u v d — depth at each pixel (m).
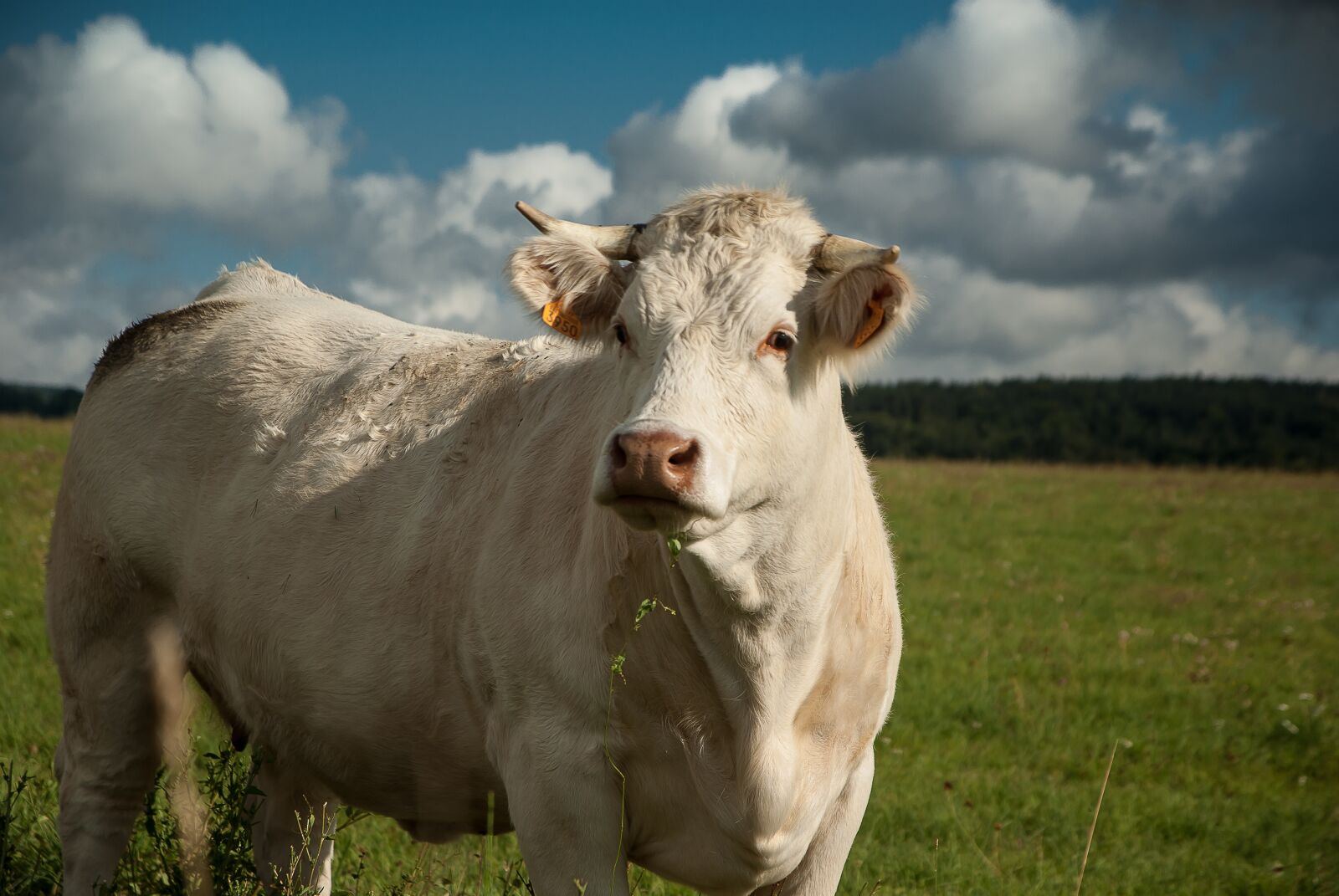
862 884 5.19
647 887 4.76
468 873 4.65
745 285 3.30
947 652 9.91
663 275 3.37
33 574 9.80
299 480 4.20
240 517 4.28
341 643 3.98
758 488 3.19
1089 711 8.51
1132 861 5.79
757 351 3.25
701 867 3.52
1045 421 66.06
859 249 3.35
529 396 3.99
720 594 3.27
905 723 7.99
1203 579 14.51
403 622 3.88
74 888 4.45
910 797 6.45
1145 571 14.82
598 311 3.73
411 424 4.18
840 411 3.57
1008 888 5.28
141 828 4.77
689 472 2.86
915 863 5.49
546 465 3.71
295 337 4.66
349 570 4.01
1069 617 11.71
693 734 3.40
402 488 4.04
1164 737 8.01
